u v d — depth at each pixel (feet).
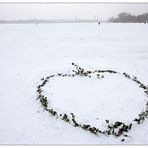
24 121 20.54
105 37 69.36
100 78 30.35
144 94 26.11
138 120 20.48
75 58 40.63
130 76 32.37
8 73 32.78
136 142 18.17
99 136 18.51
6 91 26.71
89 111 22.00
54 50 48.21
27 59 40.52
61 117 20.75
